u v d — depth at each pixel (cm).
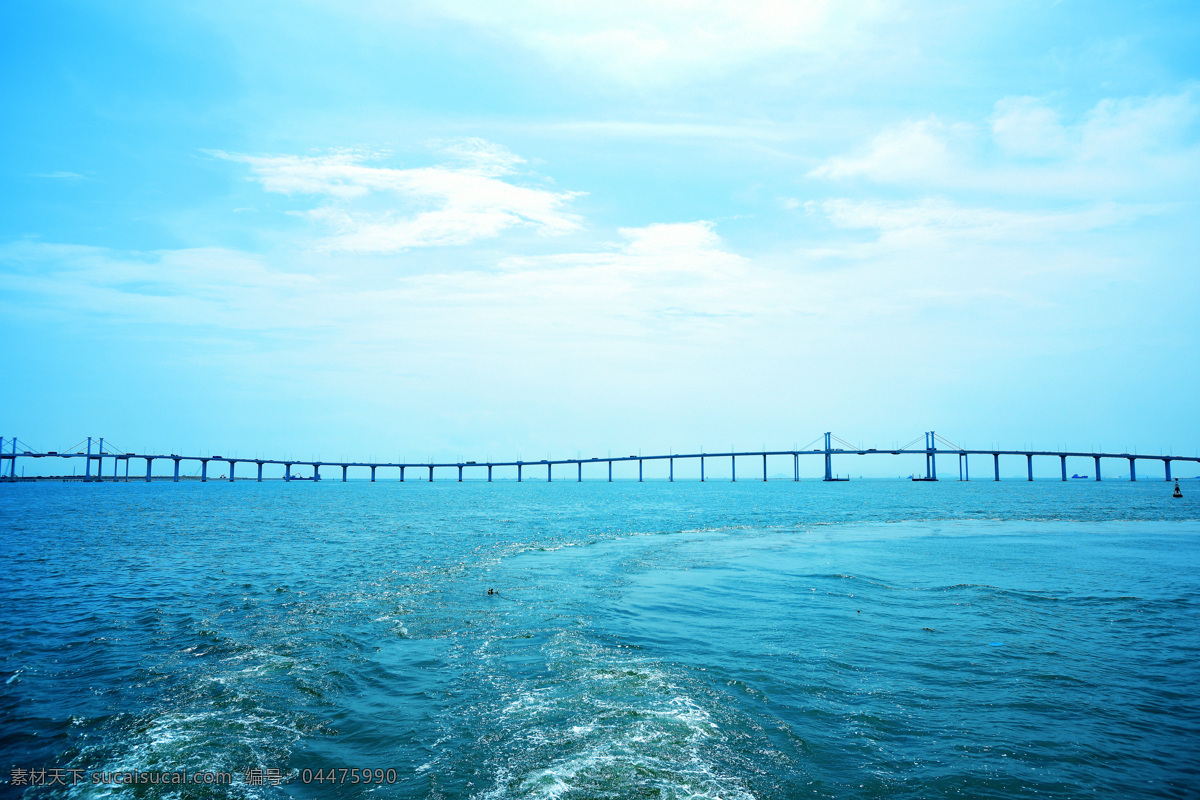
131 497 12950
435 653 1602
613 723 1166
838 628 1816
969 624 1852
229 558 3419
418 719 1199
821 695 1302
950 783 957
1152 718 1187
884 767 1008
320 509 8519
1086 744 1082
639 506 9181
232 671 1478
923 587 2411
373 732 1146
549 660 1530
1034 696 1294
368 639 1738
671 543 4006
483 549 3738
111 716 1223
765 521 6062
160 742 1106
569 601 2184
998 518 6297
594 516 6919
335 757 1054
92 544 4159
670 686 1348
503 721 1182
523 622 1898
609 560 3191
